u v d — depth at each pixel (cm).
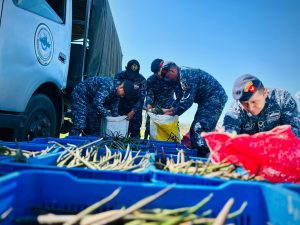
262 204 117
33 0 340
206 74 418
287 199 101
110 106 535
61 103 419
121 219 100
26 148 240
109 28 655
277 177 165
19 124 308
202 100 427
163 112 468
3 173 136
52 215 101
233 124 320
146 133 542
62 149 247
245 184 119
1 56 285
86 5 541
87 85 491
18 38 306
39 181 111
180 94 452
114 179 136
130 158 215
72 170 134
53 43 382
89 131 538
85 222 98
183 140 464
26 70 320
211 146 175
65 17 423
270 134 166
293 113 310
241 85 298
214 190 117
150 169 146
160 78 475
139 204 103
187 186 117
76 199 113
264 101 307
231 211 117
